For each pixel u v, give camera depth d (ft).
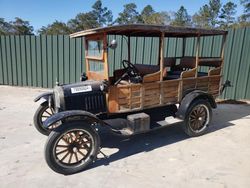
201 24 164.25
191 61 19.49
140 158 14.30
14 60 36.70
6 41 36.40
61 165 12.32
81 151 13.96
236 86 28.35
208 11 163.84
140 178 12.21
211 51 28.48
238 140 16.92
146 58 30.66
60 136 12.10
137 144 16.26
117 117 16.20
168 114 18.02
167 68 21.09
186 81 17.31
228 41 27.86
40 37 34.63
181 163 13.70
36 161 13.79
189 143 16.42
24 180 11.94
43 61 35.29
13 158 14.10
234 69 28.09
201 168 13.17
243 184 11.73
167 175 12.49
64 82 34.99
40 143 16.16
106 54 14.15
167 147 15.80
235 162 13.82
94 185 11.60
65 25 184.96
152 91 15.87
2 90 34.09
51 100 16.52
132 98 15.20
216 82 19.24
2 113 22.91
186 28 15.98
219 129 19.06
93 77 16.19
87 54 16.57
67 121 12.56
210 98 17.88
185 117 16.69
